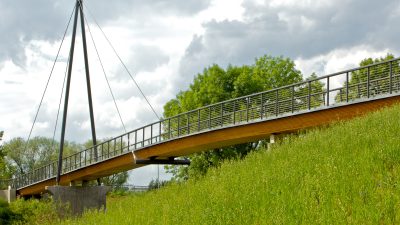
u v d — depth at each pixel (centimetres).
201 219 1245
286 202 1164
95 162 5772
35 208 4569
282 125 3703
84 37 7212
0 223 4288
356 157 1491
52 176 6556
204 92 6781
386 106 2748
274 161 1931
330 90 3344
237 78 6750
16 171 11662
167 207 1619
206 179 2039
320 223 963
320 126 3391
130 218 1672
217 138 4316
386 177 1196
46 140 12075
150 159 5219
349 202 1062
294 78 7138
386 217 935
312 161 1616
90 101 7131
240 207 1228
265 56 7300
